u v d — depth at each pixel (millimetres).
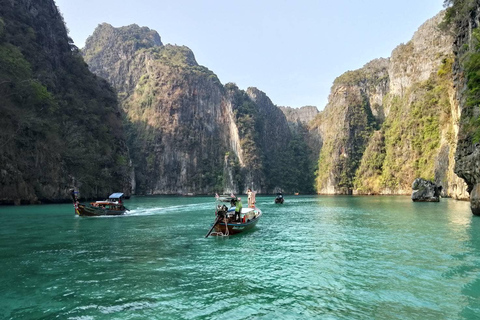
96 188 69188
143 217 33562
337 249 16078
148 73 184250
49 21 78625
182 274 11938
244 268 12727
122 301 9344
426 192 55531
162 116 165000
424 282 10750
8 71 50844
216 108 181500
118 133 92875
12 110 50000
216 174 165250
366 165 141000
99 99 87188
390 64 160750
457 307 8734
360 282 10852
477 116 30797
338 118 172500
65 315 8406
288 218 32250
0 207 44469
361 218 31203
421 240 18141
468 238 18547
